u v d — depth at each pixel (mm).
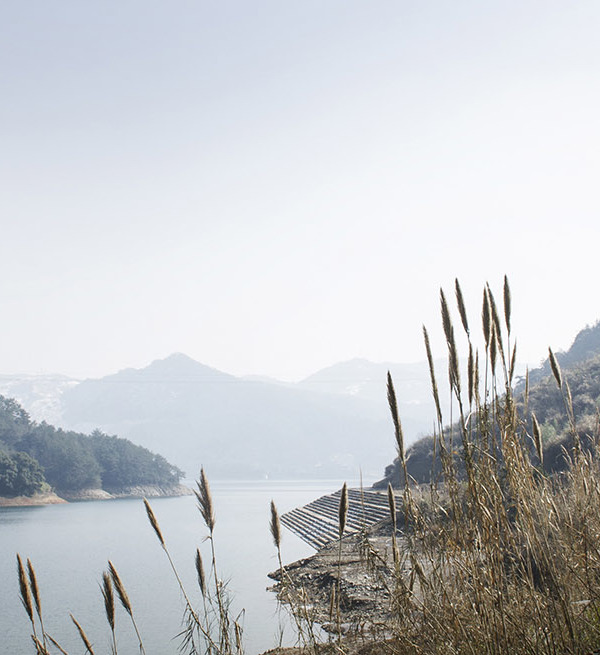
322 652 6777
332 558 30688
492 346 5480
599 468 6043
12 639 25234
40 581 43312
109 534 82438
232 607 23891
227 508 136500
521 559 5387
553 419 36781
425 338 5504
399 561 5898
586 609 5336
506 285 5492
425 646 5535
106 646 22281
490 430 5438
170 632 24219
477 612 5270
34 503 171000
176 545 65000
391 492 5941
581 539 5504
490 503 5363
